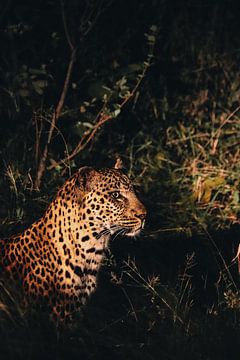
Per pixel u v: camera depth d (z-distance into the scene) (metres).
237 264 10.74
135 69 11.71
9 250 8.70
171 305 9.42
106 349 8.62
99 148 12.41
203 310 9.81
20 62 12.86
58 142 12.05
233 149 12.84
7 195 10.60
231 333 8.88
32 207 10.54
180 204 11.85
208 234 10.99
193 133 13.00
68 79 11.81
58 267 8.59
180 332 8.94
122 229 9.06
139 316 9.40
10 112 12.09
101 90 11.59
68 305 8.62
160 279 10.26
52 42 12.25
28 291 8.58
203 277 10.54
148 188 12.00
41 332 8.36
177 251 10.98
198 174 12.16
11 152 11.42
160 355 8.68
